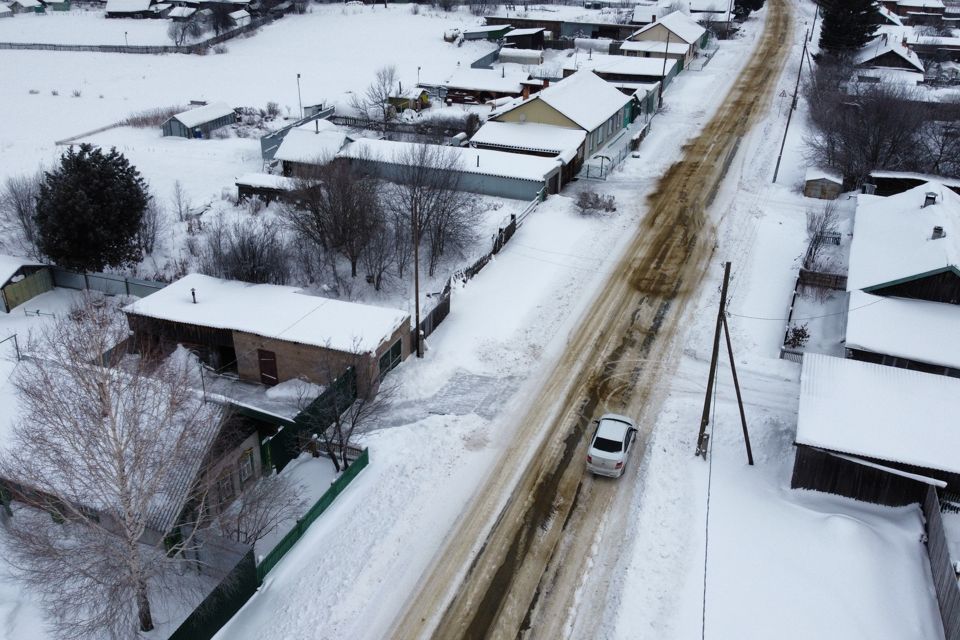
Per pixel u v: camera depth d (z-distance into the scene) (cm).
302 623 2069
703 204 4956
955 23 11181
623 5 12162
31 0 13088
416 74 8831
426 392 3125
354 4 12756
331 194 4016
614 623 2061
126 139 6488
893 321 3128
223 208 4900
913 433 2444
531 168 4997
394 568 2256
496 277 4069
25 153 5981
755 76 8069
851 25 7744
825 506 2447
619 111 6197
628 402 3055
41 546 1980
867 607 2052
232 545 2202
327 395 2739
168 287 3531
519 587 2202
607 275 4091
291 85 8631
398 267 4150
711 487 2548
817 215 4503
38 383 2270
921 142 5300
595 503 2528
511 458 2739
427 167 4406
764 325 3572
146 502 1962
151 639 2000
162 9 12569
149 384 2259
